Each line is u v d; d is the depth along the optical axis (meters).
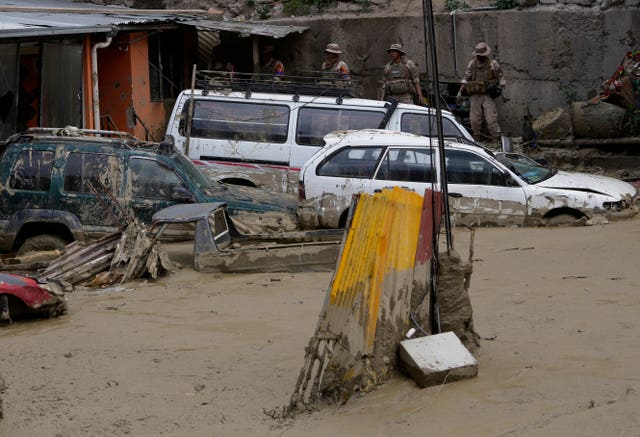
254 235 12.58
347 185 14.61
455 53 21.86
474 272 10.94
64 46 17.98
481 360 7.07
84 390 6.98
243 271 11.84
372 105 16.67
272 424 6.05
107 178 13.36
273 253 11.80
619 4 20.84
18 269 11.68
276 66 22.88
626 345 7.30
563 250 11.97
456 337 6.75
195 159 16.86
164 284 11.39
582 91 21.16
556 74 21.25
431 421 5.84
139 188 13.37
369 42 22.62
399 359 6.64
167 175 13.40
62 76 18.05
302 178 14.79
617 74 19.25
